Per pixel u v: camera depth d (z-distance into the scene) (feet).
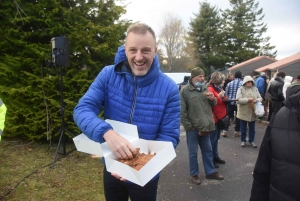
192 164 11.77
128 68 5.12
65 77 15.34
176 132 5.12
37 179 10.92
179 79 50.44
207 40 121.08
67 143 15.96
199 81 11.18
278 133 4.12
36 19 15.06
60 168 12.21
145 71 4.72
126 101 5.08
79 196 9.71
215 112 13.50
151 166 3.90
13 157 13.28
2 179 10.73
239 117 17.98
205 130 11.00
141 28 4.48
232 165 14.35
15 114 14.74
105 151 4.31
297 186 3.81
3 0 14.70
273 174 4.17
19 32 15.30
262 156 4.57
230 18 124.67
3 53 15.51
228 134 22.29
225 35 119.24
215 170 13.57
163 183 11.84
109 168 4.11
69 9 15.56
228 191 11.04
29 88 14.78
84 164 12.86
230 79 31.04
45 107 15.19
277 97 22.94
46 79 14.69
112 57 16.58
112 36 16.33
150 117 5.00
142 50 4.49
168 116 5.06
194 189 11.21
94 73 16.42
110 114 5.28
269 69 74.38
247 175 12.84
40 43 15.55
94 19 16.85
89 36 14.80
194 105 11.03
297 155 3.82
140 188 5.26
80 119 4.51
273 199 4.14
